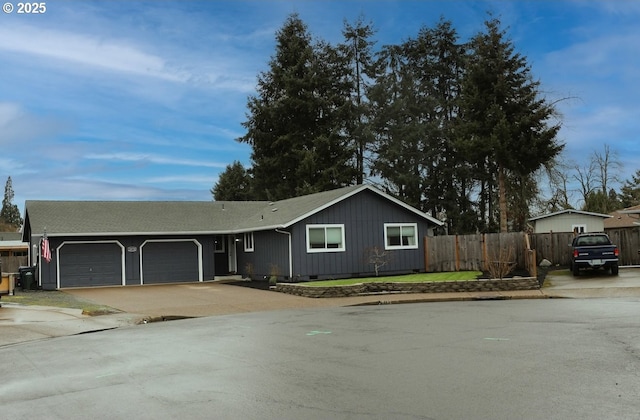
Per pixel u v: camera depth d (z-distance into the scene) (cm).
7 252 4575
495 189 4356
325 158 4403
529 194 4075
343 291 1967
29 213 2794
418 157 4378
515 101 3662
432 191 4428
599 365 760
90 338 1216
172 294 2175
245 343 1052
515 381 686
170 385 734
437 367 780
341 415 575
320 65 4638
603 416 541
